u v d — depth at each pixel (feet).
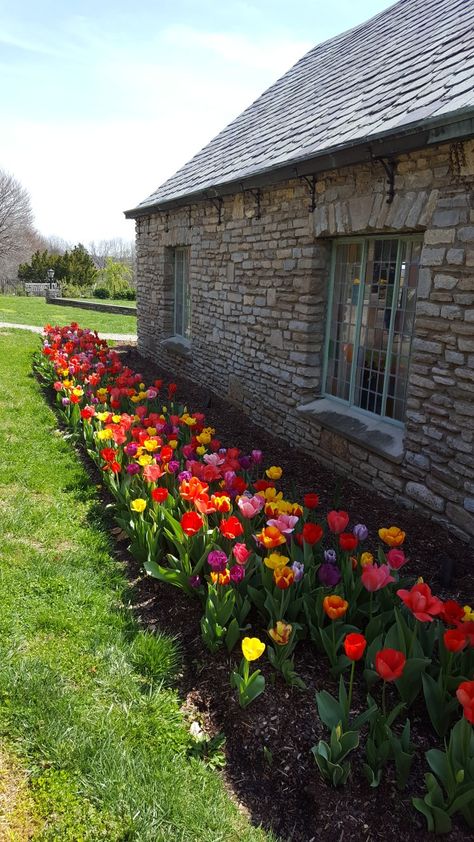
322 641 9.42
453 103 12.61
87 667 9.61
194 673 9.88
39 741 7.98
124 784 7.54
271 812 7.57
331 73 25.77
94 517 15.26
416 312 15.03
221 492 12.12
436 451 14.75
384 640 8.90
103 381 25.90
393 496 16.39
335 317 19.98
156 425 16.96
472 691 6.53
